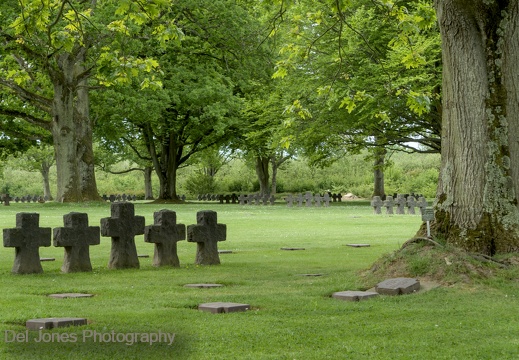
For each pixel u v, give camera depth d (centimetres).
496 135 1106
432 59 3494
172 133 5647
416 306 898
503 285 997
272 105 4656
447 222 1119
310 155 5338
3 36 3488
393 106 4022
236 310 864
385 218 3250
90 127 4697
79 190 4278
